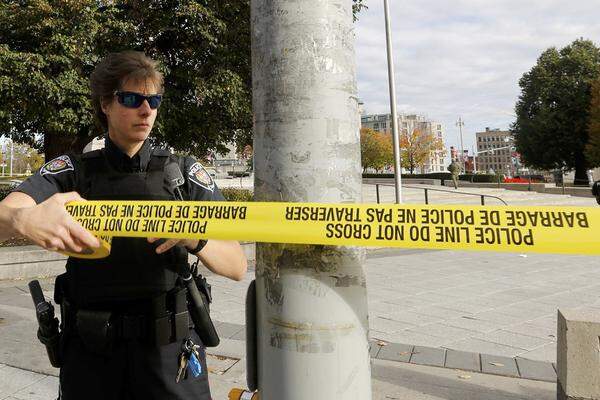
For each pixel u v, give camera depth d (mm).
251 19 1362
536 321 5176
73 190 1589
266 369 1268
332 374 1200
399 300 6176
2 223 1251
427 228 1149
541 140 39781
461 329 4883
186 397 1568
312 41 1243
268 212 1230
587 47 40969
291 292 1222
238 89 12680
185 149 15242
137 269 1545
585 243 1064
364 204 1190
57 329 1676
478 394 3322
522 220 1115
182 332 1574
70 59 10516
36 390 3311
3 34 10516
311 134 1229
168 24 12102
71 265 1604
